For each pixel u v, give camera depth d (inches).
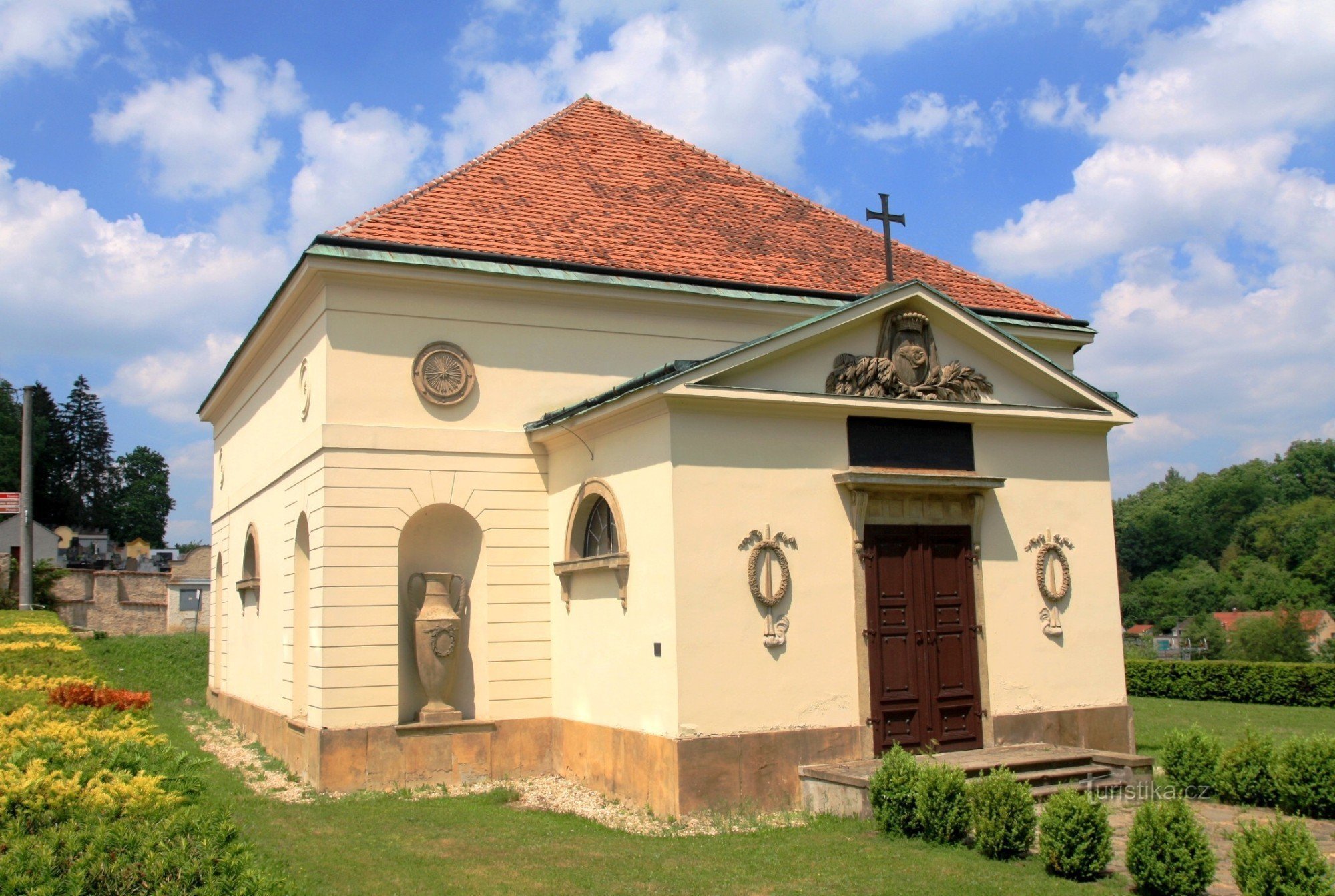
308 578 682.8
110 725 416.8
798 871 403.5
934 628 595.8
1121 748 645.3
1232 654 1818.4
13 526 2647.6
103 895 224.5
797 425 569.9
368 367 631.2
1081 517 658.8
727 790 518.9
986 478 609.6
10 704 446.0
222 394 976.9
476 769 627.8
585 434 617.6
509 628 650.2
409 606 642.2
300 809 536.1
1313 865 336.5
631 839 469.4
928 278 837.8
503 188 762.8
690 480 535.5
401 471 631.2
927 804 444.8
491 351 664.4
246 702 830.5
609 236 740.0
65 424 3631.9
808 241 833.5
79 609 1665.8
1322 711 999.0
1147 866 363.3
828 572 567.2
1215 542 3597.4
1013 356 636.7
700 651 524.1
